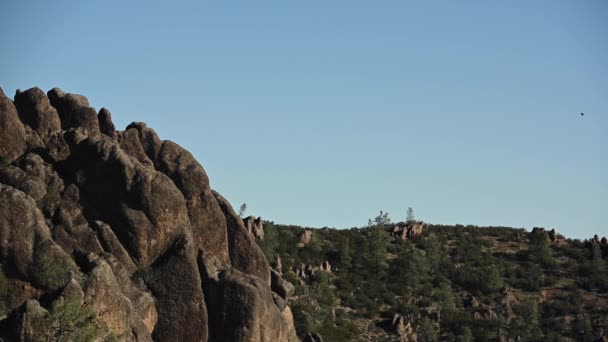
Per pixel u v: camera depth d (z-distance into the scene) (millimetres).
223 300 92250
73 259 88250
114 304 83562
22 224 86000
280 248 193375
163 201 94438
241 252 100938
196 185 98938
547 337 167250
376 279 191250
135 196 93750
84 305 81688
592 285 195375
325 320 161125
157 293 91562
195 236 97625
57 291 82625
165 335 90562
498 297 186875
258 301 92250
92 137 97562
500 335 168250
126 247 92812
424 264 199125
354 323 166625
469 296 185375
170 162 100312
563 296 191500
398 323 165125
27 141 99250
